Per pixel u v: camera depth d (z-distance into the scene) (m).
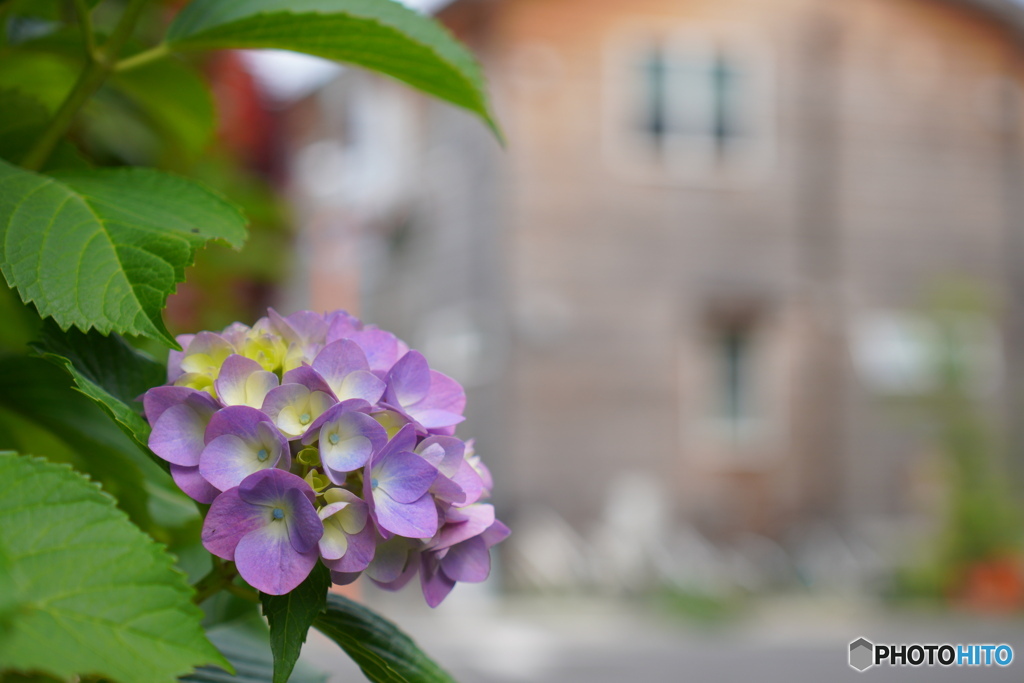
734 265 12.05
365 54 0.95
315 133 16.47
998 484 11.66
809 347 12.38
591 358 11.59
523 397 11.34
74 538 0.50
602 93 11.68
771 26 12.19
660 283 11.81
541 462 11.37
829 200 12.38
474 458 0.74
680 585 10.78
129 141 1.47
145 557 0.51
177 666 0.48
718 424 12.16
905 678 7.79
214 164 1.91
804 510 12.28
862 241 12.46
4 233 0.65
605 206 11.67
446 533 0.67
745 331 12.36
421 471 0.63
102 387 0.76
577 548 11.33
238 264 2.04
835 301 12.36
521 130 11.45
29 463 0.51
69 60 1.10
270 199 2.08
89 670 0.46
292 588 0.59
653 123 11.88
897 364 12.53
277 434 0.61
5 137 0.90
